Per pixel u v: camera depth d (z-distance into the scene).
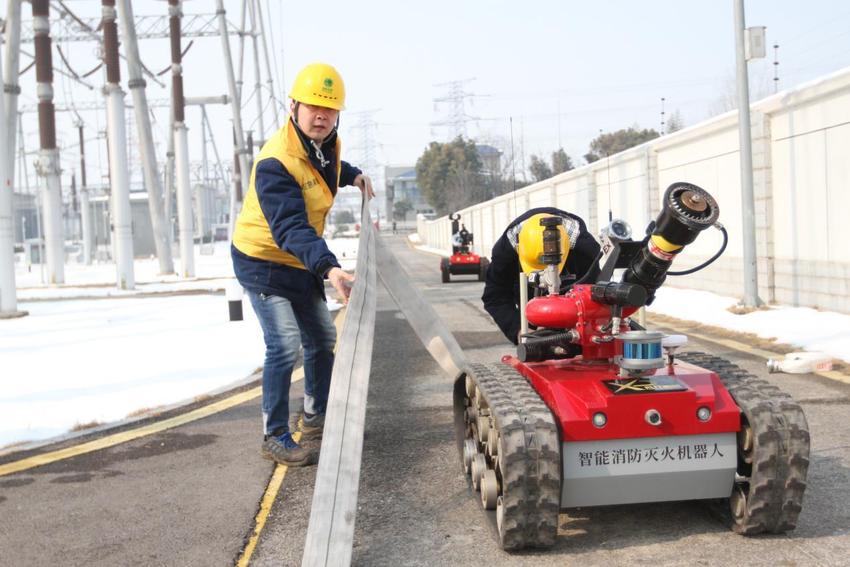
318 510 3.56
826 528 3.89
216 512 4.59
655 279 3.87
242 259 5.39
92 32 42.97
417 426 6.42
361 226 5.26
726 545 3.74
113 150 26.14
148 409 7.49
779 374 7.61
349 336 4.17
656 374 3.89
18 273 47.75
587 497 3.71
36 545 4.19
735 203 14.59
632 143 52.97
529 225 4.47
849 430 5.58
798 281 12.45
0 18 36.66
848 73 10.88
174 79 34.19
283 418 5.55
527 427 3.57
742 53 12.30
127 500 4.88
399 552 3.87
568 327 4.13
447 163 88.12
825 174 11.74
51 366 10.49
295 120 5.05
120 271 26.22
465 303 17.16
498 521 3.83
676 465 3.67
